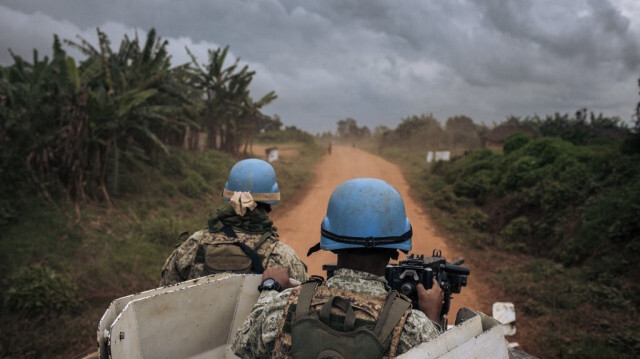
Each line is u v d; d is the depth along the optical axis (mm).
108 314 1273
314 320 1182
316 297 1242
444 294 1450
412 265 1361
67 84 10523
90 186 10914
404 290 1323
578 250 9500
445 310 1450
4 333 5586
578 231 10016
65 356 5434
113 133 11578
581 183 11953
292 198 19047
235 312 1680
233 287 1663
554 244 10664
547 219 11633
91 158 11336
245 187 2371
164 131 17516
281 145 48562
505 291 8406
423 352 1062
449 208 16219
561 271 8953
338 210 1350
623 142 12070
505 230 12312
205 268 2197
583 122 36906
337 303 1210
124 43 15203
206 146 26578
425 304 1313
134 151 14023
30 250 7516
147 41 15047
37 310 6039
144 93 12039
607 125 37594
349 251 1336
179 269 2311
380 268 1359
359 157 43719
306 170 28984
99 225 9438
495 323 1247
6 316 5891
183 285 1558
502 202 14281
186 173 15922
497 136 39750
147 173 14008
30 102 10172
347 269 1336
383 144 68312
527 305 7520
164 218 10641
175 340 1513
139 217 11031
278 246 2279
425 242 12258
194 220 11586
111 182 11617
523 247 11242
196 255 2240
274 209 16469
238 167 2436
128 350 1309
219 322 1640
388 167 34000
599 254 8781
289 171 26703
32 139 9844
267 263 2211
